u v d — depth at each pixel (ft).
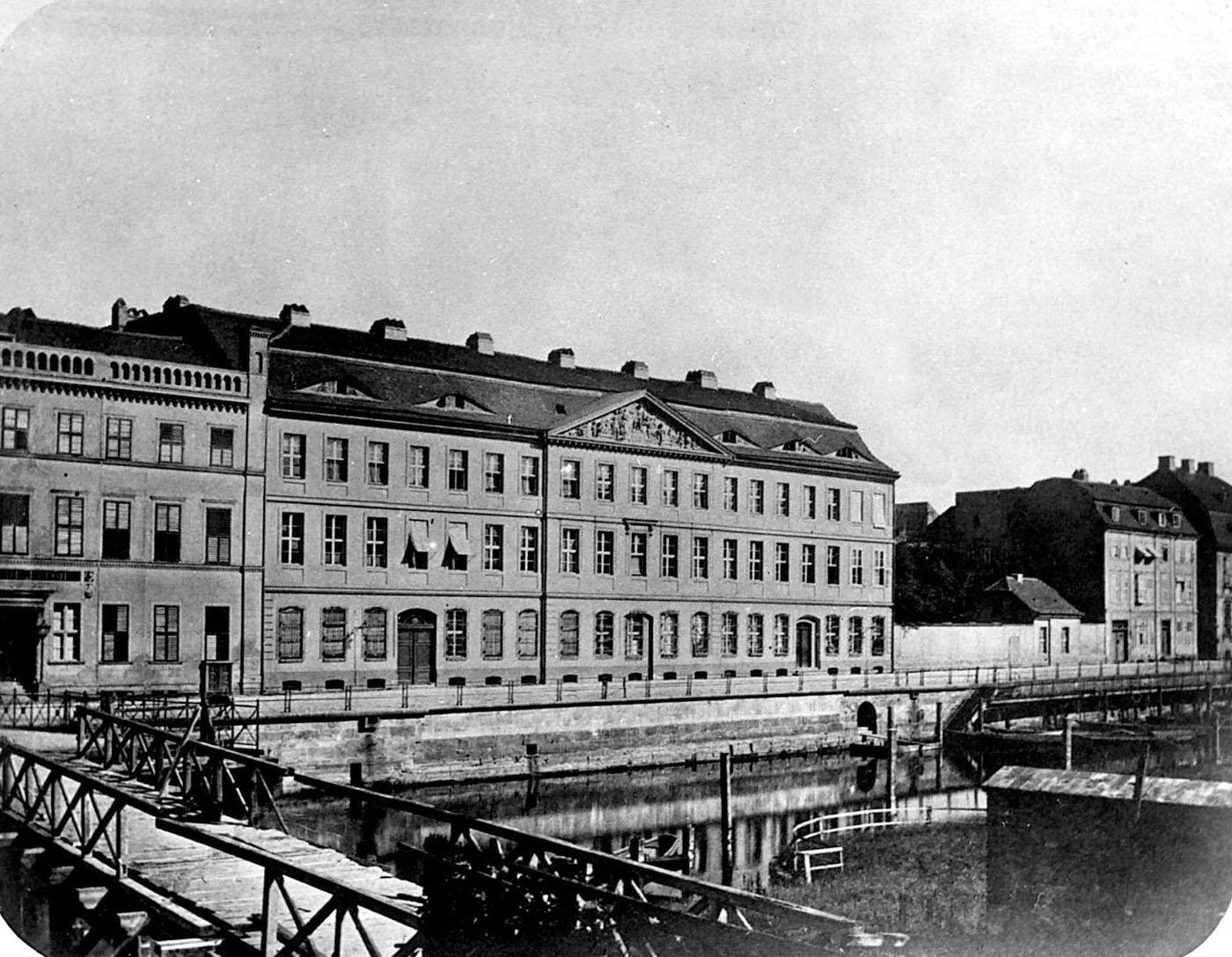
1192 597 179.63
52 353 132.77
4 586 128.36
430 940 48.08
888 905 78.28
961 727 188.24
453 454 168.86
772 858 106.83
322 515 155.63
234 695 138.82
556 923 47.16
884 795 143.95
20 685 128.47
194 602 143.13
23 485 131.54
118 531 137.90
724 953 42.93
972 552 209.77
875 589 214.07
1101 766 157.48
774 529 202.80
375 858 97.91
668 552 190.60
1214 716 166.71
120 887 57.21
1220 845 58.34
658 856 98.63
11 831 68.85
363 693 139.54
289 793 124.98
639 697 162.81
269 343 155.74
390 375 166.30
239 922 53.21
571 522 179.52
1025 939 62.95
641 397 185.47
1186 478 184.03
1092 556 192.24
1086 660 187.52
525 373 183.42
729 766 109.81
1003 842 64.08
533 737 146.82
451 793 135.13
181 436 143.33
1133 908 60.34
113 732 91.86
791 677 186.50
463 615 168.35
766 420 207.92
